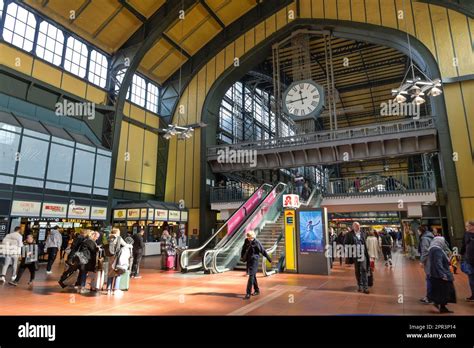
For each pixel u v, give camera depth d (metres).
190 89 24.27
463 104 16.42
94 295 7.27
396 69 28.09
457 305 6.18
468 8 17.22
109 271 7.33
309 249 11.01
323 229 10.90
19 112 15.14
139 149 22.50
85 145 16.92
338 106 34.62
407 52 18.95
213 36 23.88
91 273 10.87
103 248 8.08
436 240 5.90
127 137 21.62
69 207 15.68
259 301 6.61
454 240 15.27
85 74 18.98
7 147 13.30
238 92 29.95
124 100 19.94
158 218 19.08
